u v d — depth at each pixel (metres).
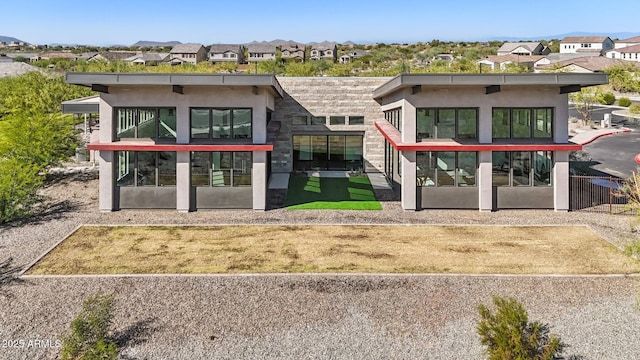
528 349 6.81
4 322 8.47
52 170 23.03
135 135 16.25
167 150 15.84
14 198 15.07
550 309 9.05
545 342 7.34
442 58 89.06
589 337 8.02
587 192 18.59
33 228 14.16
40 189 19.22
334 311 9.00
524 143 16.20
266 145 16.02
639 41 106.62
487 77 14.47
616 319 8.62
